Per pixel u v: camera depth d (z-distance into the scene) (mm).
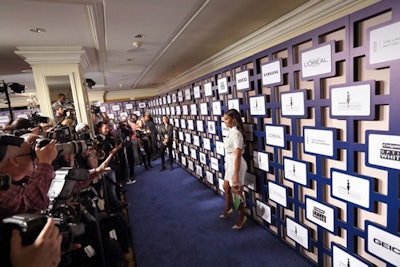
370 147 1349
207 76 3332
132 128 5836
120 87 7777
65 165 1616
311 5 1787
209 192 3740
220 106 3061
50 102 2949
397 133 1213
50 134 1702
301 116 1798
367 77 1359
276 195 2248
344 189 1546
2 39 2326
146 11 1872
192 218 2938
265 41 2445
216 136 3348
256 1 1784
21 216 585
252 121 2488
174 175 4750
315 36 1613
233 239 2434
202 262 2133
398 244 1279
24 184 927
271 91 2104
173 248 2365
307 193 1945
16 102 7449
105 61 3518
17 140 876
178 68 4547
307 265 1984
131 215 3143
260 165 2418
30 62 2773
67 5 1701
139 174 4992
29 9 1719
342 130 1552
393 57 1187
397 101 1197
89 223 1383
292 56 1838
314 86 1660
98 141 2424
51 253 539
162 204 3416
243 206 2553
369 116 1329
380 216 1398
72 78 2959
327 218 1725
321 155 1675
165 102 5980
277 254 2158
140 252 2334
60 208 1037
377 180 1383
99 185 2369
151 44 2822
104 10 1801
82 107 3053
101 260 1382
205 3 1781
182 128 4883
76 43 2682
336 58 1478
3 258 534
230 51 3066
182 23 2184
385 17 1247
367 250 1461
